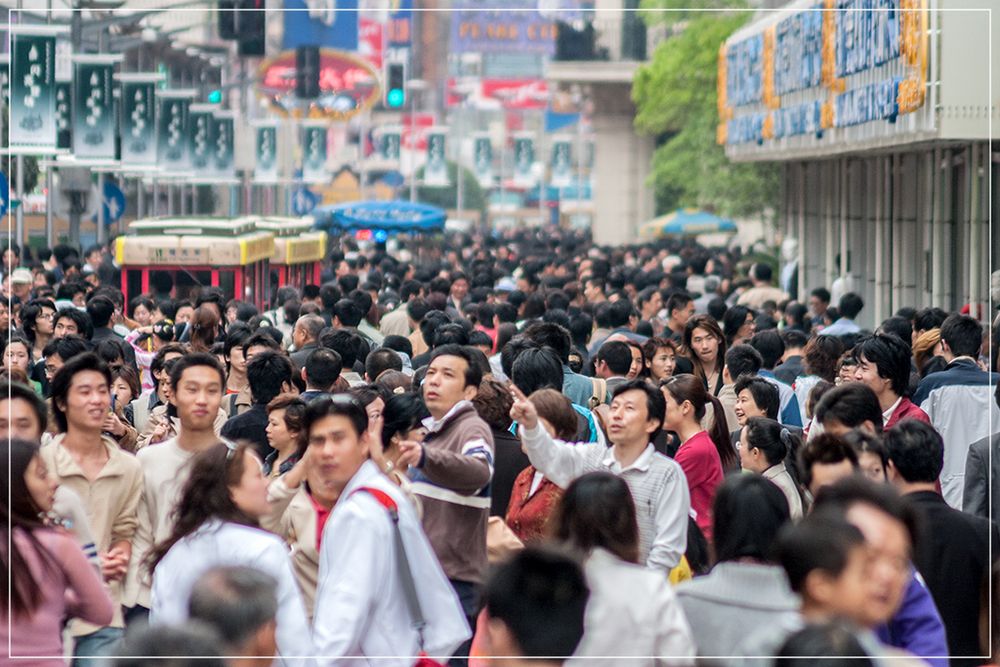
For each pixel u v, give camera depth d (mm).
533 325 34188
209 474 18453
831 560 14891
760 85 91312
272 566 17969
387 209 106625
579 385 32719
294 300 52375
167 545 18406
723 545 16734
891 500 16016
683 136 137750
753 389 29203
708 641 16359
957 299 72438
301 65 99750
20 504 17953
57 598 18047
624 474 22859
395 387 30328
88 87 81438
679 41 136500
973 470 24953
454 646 19203
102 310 43312
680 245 139375
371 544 18719
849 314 48844
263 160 140250
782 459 24875
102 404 22891
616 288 64812
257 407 28594
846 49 67062
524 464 25250
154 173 107312
